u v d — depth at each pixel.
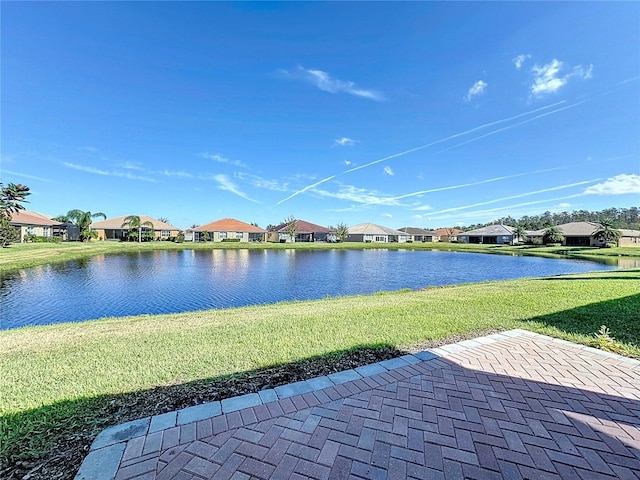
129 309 9.67
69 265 20.58
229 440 2.12
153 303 10.46
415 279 16.08
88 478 1.76
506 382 3.01
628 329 4.70
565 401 2.64
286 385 2.96
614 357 3.63
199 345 4.21
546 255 32.22
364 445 2.07
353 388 2.89
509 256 33.53
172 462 1.90
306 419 2.38
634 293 7.48
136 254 30.09
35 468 1.86
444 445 2.07
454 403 2.62
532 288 8.84
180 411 2.49
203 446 2.05
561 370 3.28
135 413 2.49
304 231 57.88
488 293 8.24
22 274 16.61
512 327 4.94
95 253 28.64
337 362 3.57
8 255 21.91
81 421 2.37
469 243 60.88
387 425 2.30
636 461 1.92
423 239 73.00
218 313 6.81
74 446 2.08
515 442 2.10
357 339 4.39
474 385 2.95
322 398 2.70
